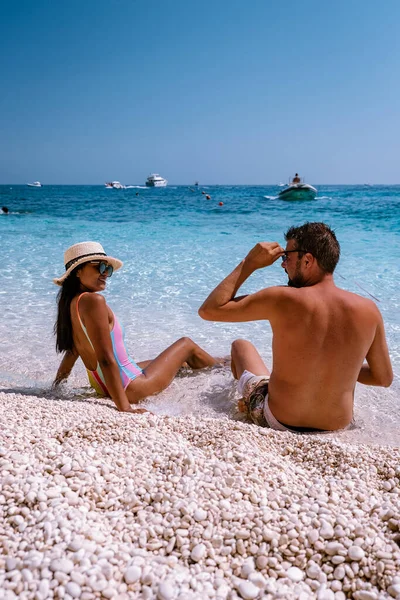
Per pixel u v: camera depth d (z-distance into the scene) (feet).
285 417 10.53
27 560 5.52
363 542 6.15
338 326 9.61
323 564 6.01
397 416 12.01
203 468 7.66
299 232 9.91
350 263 32.14
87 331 11.82
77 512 6.42
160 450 8.25
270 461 8.13
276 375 10.42
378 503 7.00
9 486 6.84
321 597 5.56
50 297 23.15
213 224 62.75
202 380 14.42
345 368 9.88
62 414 10.24
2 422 9.11
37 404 10.98
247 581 5.62
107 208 102.32
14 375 14.69
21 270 29.30
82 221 67.21
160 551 6.08
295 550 6.09
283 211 90.79
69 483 7.04
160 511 6.70
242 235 49.49
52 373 14.94
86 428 9.17
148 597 5.28
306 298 9.63
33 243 41.96
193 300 22.89
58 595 5.16
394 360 15.55
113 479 7.34
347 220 67.67
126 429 9.25
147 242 43.21
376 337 10.00
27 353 16.34
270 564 5.92
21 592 5.18
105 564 5.57
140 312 21.03
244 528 6.36
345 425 10.80
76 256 12.07
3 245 40.40
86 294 11.86
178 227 58.44
